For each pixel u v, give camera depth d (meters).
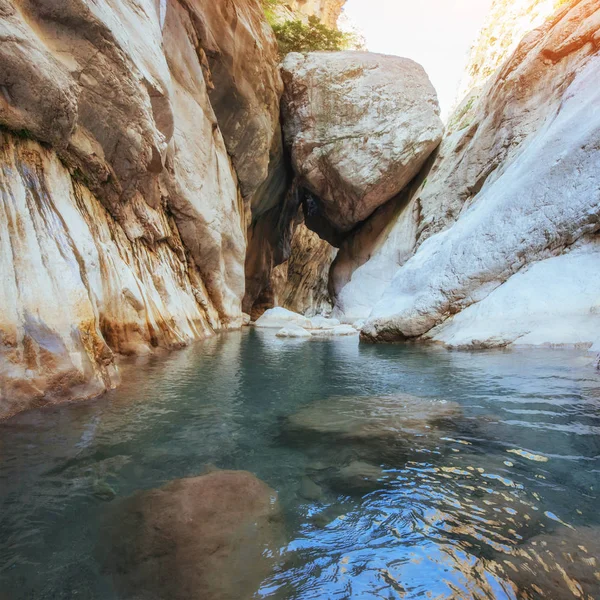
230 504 1.61
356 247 19.97
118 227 6.05
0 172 3.35
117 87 4.98
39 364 2.87
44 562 1.24
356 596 1.12
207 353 6.26
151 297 6.30
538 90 11.32
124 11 5.80
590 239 6.29
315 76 16.91
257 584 1.17
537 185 6.98
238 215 13.63
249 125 13.73
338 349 7.16
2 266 2.90
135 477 1.85
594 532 1.38
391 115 17.03
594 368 4.18
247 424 2.69
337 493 1.72
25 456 2.06
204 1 10.55
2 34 3.29
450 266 7.65
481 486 1.75
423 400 3.28
